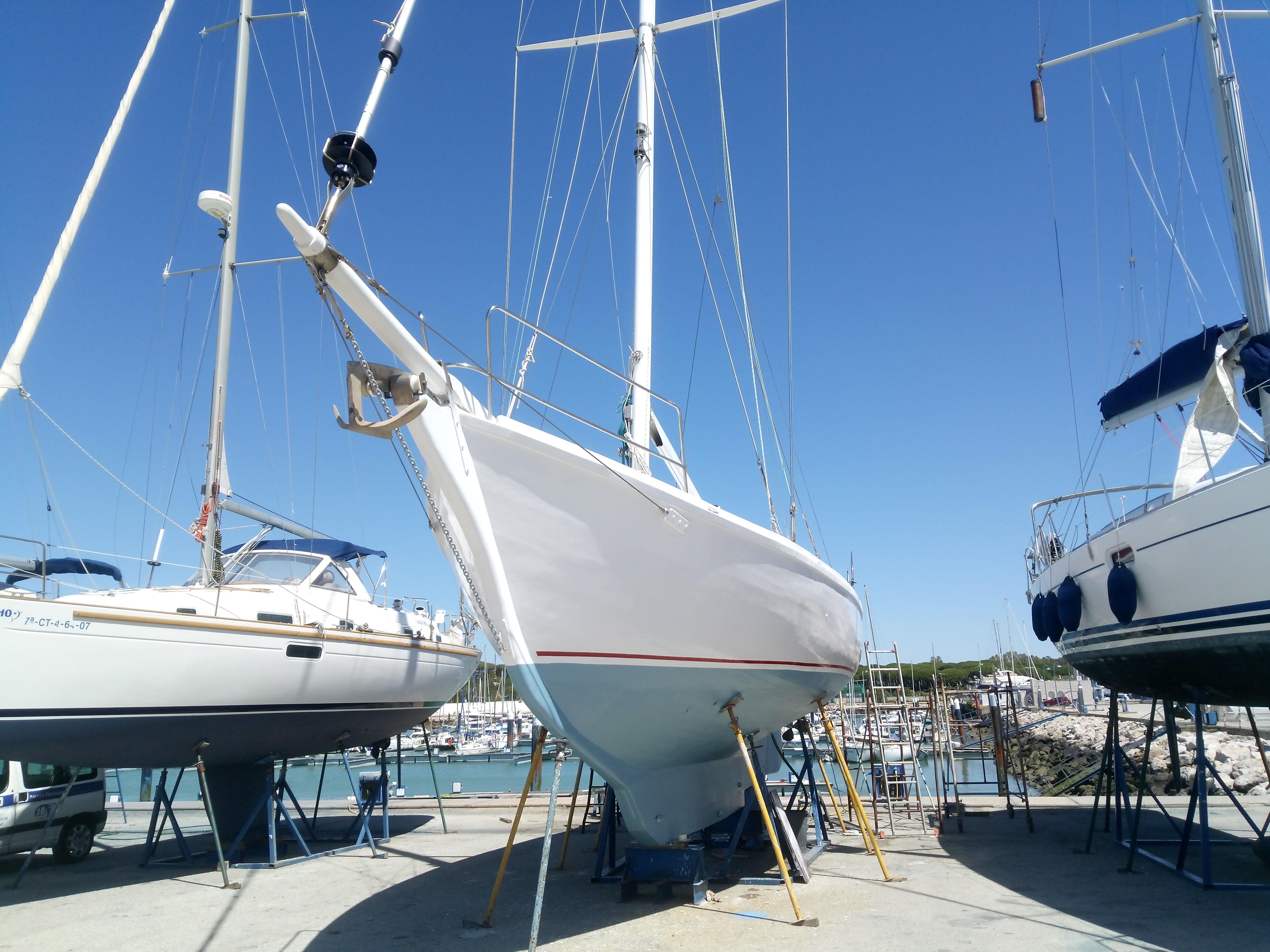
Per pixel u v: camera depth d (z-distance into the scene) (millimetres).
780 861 5684
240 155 10359
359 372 4211
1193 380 8039
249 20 10688
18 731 6195
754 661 5977
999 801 12062
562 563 4840
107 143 8609
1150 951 4820
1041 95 9664
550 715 4926
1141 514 7098
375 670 9273
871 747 10383
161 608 7395
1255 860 7414
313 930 5754
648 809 5922
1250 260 7141
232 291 10055
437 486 4867
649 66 8391
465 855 8633
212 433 9633
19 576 8672
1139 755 17594
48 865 8469
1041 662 57500
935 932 5301
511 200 7508
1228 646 6023
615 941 5215
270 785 8414
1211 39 7859
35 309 7918
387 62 4242
